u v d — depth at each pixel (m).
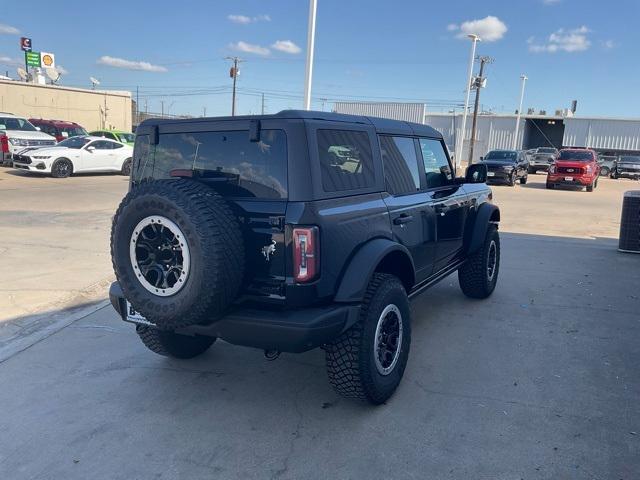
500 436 3.45
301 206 3.19
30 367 4.45
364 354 3.56
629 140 51.16
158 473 3.09
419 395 4.00
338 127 3.61
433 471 3.10
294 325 3.16
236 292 3.22
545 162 37.09
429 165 5.05
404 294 3.97
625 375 4.34
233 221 3.17
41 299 6.09
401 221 4.14
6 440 3.40
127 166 21.47
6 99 33.12
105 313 5.78
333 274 3.38
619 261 8.60
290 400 3.95
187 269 3.05
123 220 3.18
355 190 3.70
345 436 3.46
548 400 3.92
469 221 5.86
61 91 35.62
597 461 3.19
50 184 17.39
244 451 3.30
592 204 17.70
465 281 6.23
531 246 9.85
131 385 4.16
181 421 3.65
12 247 8.49
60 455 3.25
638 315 5.83
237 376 4.34
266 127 3.32
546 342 5.03
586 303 6.27
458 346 4.93
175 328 3.34
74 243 8.91
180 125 3.65
